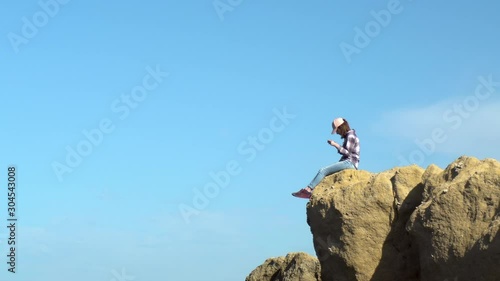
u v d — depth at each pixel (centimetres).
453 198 1191
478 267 1128
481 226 1148
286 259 1870
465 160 1248
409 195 1328
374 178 1372
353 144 1530
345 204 1366
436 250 1201
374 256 1345
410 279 1329
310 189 1509
